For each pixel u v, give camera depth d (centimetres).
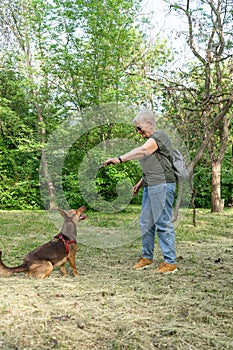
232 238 806
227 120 1318
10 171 1600
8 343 290
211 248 673
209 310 358
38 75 1470
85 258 584
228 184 1716
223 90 800
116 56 1309
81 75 1341
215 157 1418
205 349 288
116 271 503
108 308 362
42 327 316
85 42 1345
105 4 1288
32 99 1473
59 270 512
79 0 1265
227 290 418
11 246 685
